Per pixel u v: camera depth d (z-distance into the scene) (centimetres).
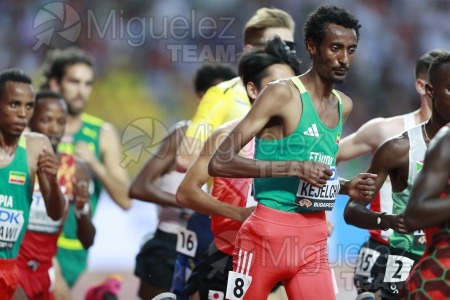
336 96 1291
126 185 2206
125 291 2769
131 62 3725
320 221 1291
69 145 2153
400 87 3997
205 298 1513
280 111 1232
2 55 3722
